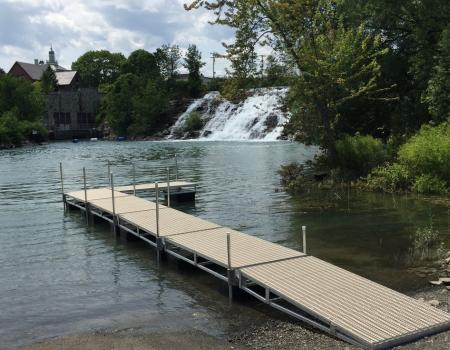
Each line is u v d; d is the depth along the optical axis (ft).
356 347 28.43
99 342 30.91
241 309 35.96
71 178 119.44
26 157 186.91
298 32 96.53
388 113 114.21
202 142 256.11
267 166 132.16
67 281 43.78
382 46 112.88
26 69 479.00
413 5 105.70
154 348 29.76
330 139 100.78
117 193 80.07
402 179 85.05
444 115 93.04
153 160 161.07
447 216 63.52
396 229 58.13
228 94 103.24
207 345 30.04
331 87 96.89
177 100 337.72
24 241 58.90
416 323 28.09
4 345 31.07
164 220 56.54
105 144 269.64
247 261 39.11
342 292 32.65
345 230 58.59
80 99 354.74
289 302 33.37
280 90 211.41
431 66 100.73
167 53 390.83
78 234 62.28
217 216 69.41
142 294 39.93
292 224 62.90
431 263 44.88
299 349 28.91
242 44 99.45
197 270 46.06
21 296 40.16
